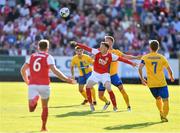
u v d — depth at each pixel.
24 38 85.44
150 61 37.59
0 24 87.56
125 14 93.31
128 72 79.88
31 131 32.53
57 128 34.41
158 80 37.50
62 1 91.94
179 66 80.94
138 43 87.19
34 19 88.25
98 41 87.00
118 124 36.72
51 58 32.47
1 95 54.16
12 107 44.66
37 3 91.44
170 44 90.44
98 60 41.84
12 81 78.81
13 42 84.75
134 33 88.75
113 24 89.69
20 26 87.38
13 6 90.12
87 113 42.09
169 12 94.88
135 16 93.25
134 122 37.75
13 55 79.69
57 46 84.50
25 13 89.44
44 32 86.25
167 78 80.31
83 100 51.19
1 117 38.97
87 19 90.19
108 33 87.81
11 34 86.19
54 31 86.94
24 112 41.72
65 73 80.56
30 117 39.09
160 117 39.25
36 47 83.06
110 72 43.72
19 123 36.28
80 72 47.91
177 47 90.81
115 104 43.28
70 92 58.66
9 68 79.62
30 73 32.59
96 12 92.44
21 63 79.69
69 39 86.75
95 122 37.47
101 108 45.38
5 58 79.56
